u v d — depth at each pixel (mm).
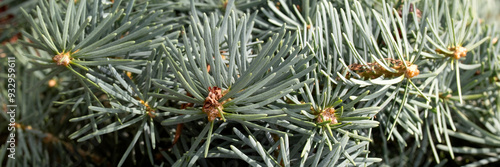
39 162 304
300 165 217
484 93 281
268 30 268
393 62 230
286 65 209
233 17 231
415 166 280
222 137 227
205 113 217
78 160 291
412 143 304
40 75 332
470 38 278
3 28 360
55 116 317
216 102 210
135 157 283
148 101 237
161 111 261
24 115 319
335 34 234
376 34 247
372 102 244
